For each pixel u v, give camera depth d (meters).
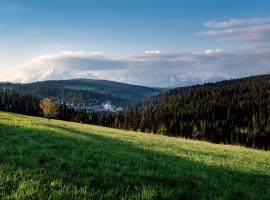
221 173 15.00
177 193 9.73
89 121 183.38
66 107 181.75
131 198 8.66
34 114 191.00
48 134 20.59
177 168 14.05
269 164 22.95
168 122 178.25
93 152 15.16
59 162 11.64
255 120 169.88
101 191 9.00
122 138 30.25
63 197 8.12
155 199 8.95
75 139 19.84
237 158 24.39
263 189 12.88
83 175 10.42
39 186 8.66
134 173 11.51
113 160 13.65
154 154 19.02
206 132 162.75
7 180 8.66
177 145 31.16
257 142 148.12
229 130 163.25
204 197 9.80
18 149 13.23
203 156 21.66
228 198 10.23
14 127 22.59
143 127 178.88
